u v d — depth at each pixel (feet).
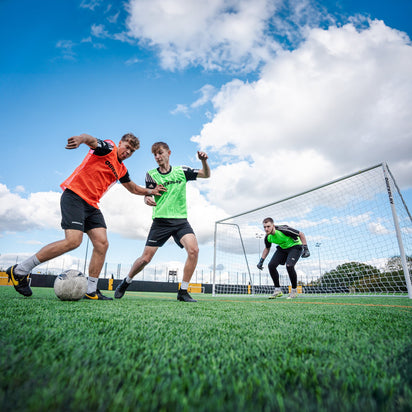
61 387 1.86
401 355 2.96
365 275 23.38
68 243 10.19
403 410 1.67
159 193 14.19
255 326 4.99
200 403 1.68
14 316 5.17
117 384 1.98
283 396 1.86
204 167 14.74
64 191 10.71
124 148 12.00
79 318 5.24
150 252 14.02
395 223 18.52
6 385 1.88
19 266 10.34
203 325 4.96
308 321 5.79
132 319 5.42
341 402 1.75
